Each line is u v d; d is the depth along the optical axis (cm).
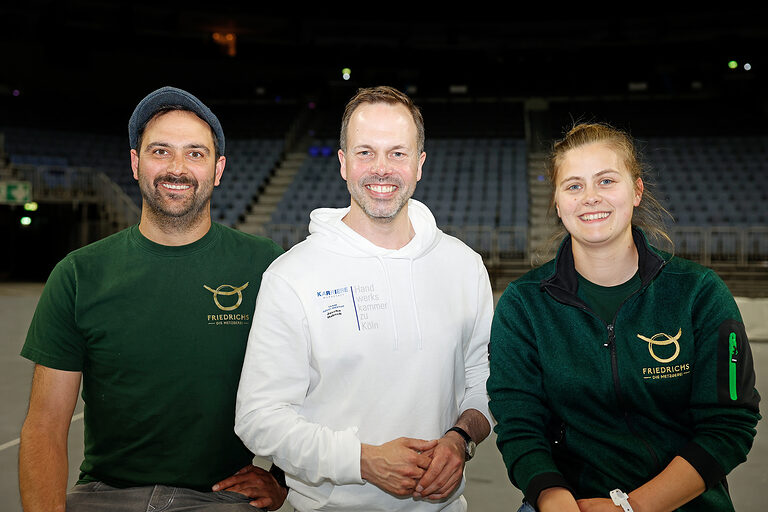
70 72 1460
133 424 162
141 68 1534
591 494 152
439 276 169
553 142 176
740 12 1511
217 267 171
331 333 156
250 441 153
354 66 1633
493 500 247
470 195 1209
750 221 1059
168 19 1534
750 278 947
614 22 1585
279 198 1285
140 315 163
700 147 1300
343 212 177
